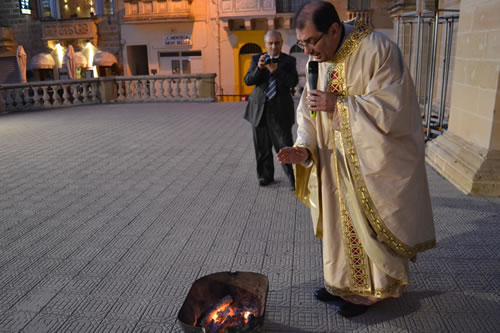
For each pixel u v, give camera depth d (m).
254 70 4.59
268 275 2.97
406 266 2.32
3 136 8.48
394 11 10.12
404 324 2.44
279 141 4.66
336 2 19.48
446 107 7.39
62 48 24.64
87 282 2.95
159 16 22.61
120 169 5.79
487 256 3.14
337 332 2.39
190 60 23.59
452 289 2.75
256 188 4.85
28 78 25.36
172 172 5.58
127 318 2.54
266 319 2.51
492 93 4.32
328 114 2.34
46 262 3.24
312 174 2.54
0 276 3.05
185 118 10.25
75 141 7.77
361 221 2.25
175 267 3.12
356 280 2.44
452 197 4.34
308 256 3.23
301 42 2.18
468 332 2.36
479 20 4.52
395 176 2.15
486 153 4.42
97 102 14.13
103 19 23.86
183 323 2.14
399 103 2.06
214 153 6.57
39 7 24.69
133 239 3.60
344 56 2.18
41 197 4.71
